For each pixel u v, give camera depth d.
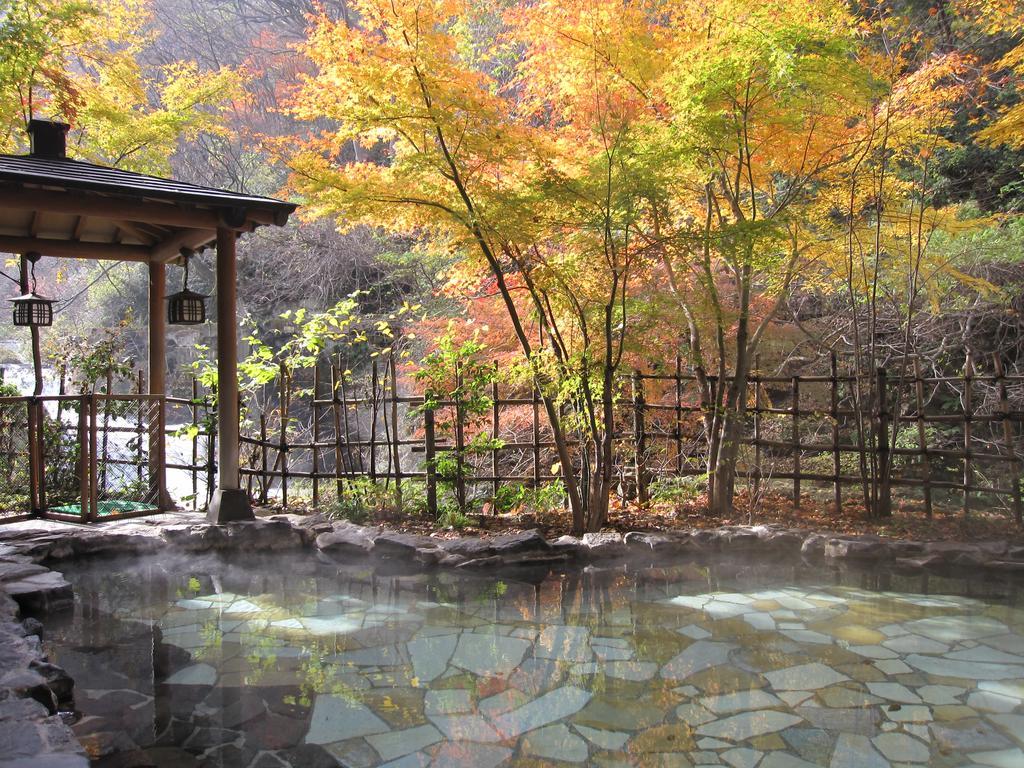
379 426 11.35
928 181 8.19
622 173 4.86
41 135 5.73
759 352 7.34
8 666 2.84
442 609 4.22
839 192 5.97
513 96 9.66
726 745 2.62
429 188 5.25
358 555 5.24
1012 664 3.35
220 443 5.61
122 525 5.46
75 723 2.79
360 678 3.24
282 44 17.09
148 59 17.59
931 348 8.31
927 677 3.21
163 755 2.56
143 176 5.68
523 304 7.09
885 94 5.16
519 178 5.42
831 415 6.27
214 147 16.80
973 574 4.88
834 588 4.61
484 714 2.89
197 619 4.02
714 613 4.13
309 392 6.62
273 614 4.11
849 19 5.12
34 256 6.13
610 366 5.32
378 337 13.14
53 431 6.15
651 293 5.64
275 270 15.57
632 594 4.50
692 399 7.24
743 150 5.79
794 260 6.00
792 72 4.50
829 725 2.78
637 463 6.48
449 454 6.14
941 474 7.52
